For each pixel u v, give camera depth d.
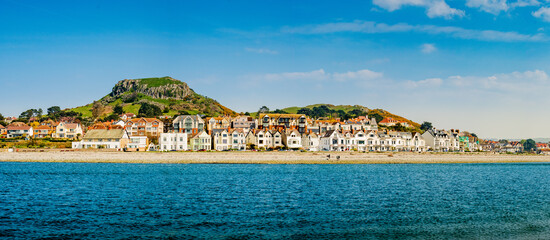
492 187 79.06
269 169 111.50
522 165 145.50
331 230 45.56
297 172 103.81
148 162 131.88
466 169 122.62
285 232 44.66
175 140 177.50
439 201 62.91
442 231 45.59
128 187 74.88
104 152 148.38
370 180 87.94
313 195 67.25
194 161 131.75
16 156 137.62
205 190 71.75
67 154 140.62
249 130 198.88
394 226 47.41
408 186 79.00
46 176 91.38
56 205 57.72
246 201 61.56
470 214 53.62
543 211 55.72
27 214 51.84
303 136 199.00
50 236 42.69
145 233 44.00
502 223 49.06
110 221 48.84
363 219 50.56
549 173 111.75
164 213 53.16
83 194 67.00
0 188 72.50
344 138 193.50
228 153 144.12
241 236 43.12
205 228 46.06
